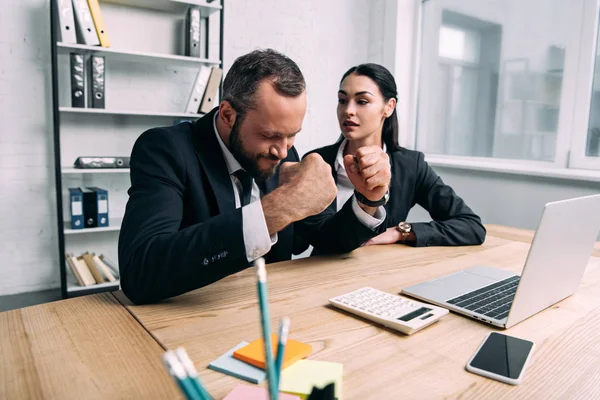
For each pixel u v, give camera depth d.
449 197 1.63
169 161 1.00
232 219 0.80
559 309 0.82
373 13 3.71
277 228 0.81
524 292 0.72
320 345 0.65
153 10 2.85
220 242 0.78
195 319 0.73
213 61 2.78
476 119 3.12
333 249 1.20
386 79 1.73
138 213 0.90
